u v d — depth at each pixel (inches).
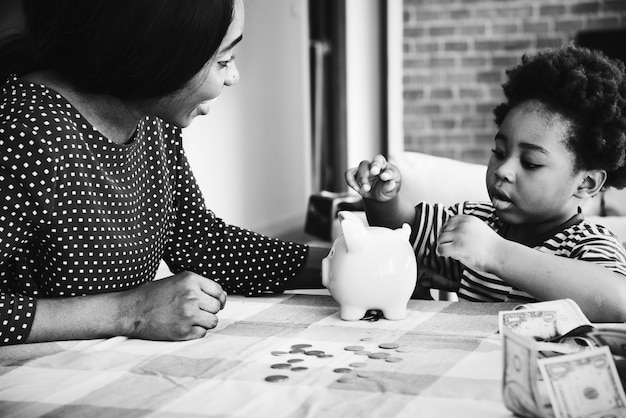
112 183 41.3
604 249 43.6
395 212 51.8
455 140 238.2
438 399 27.9
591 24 222.4
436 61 236.4
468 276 49.7
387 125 251.3
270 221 199.5
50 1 36.9
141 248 43.6
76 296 39.4
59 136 38.3
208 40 36.7
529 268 40.3
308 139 225.8
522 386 25.3
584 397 25.5
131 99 38.9
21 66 40.4
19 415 27.3
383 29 252.4
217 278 47.9
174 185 48.3
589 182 46.3
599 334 30.6
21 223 38.0
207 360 33.3
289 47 211.2
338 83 234.1
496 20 229.8
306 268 47.6
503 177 45.3
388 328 37.9
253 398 28.4
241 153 182.5
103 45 36.4
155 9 35.6
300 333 37.5
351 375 30.5
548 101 44.7
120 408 27.8
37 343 36.6
